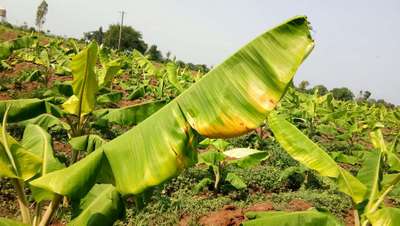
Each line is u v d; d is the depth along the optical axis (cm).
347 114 1873
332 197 885
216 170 855
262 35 249
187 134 269
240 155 736
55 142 961
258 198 853
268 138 1444
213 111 255
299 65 235
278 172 1050
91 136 489
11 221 311
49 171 383
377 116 2683
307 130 1412
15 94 1381
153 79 2625
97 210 362
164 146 272
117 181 284
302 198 862
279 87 239
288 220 394
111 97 700
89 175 278
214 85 261
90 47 436
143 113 495
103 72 736
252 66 248
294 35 237
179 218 680
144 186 273
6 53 1034
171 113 276
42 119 591
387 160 534
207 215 697
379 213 384
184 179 873
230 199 809
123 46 6197
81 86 468
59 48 2378
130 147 287
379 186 447
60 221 611
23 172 343
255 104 243
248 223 392
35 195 339
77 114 494
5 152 338
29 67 2142
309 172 1014
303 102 1855
